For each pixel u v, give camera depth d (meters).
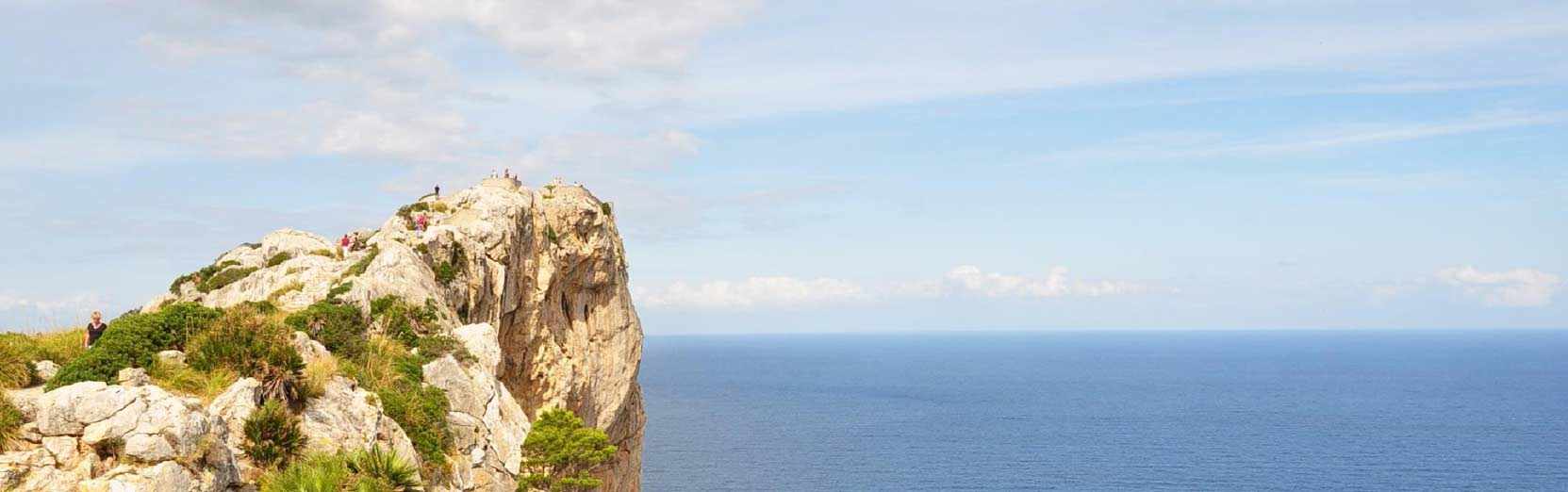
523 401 77.62
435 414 45.56
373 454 36.38
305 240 69.31
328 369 42.00
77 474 29.88
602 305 87.31
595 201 88.44
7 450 29.77
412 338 52.12
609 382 86.94
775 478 169.62
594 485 53.12
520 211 75.88
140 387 32.25
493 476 47.47
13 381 34.38
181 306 41.06
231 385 37.12
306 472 33.53
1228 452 199.88
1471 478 170.88
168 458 31.05
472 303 67.25
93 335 40.97
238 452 34.56
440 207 74.81
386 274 56.44
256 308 48.72
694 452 196.75
